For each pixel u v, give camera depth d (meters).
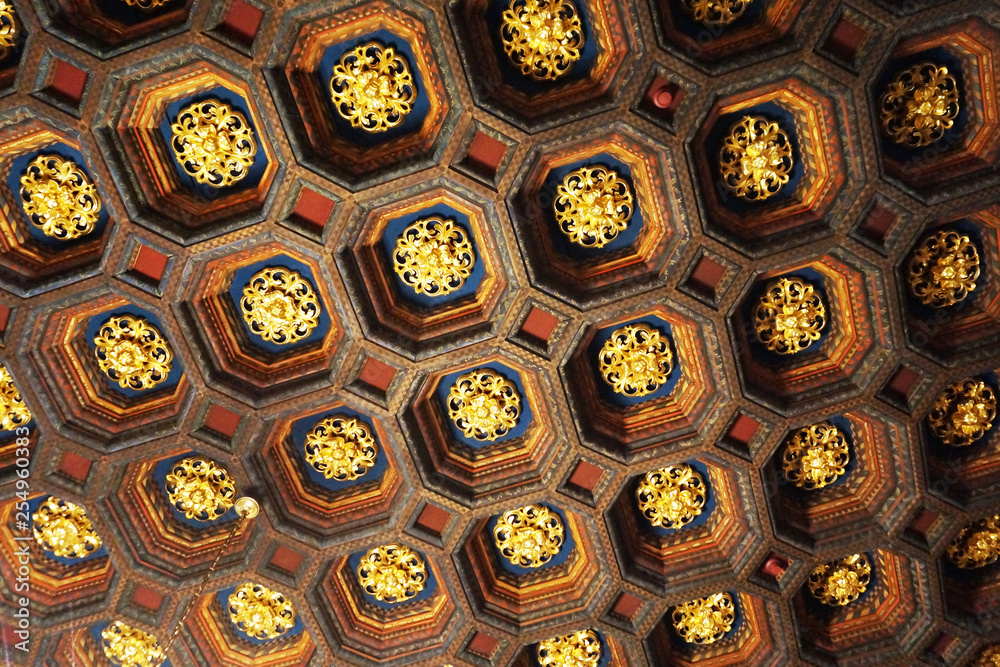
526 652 8.71
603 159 6.90
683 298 7.16
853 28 6.18
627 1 6.11
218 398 7.51
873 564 8.42
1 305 7.03
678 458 7.79
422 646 8.54
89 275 6.96
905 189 6.68
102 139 6.49
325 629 8.42
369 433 7.97
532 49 6.45
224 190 6.93
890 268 7.01
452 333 7.40
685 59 6.26
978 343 7.28
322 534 8.09
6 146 6.60
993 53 6.27
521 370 7.62
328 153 6.68
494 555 8.44
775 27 6.27
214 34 6.11
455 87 6.39
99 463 7.67
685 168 6.67
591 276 7.24
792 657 8.51
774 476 8.00
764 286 7.36
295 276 7.33
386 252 7.27
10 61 6.30
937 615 8.21
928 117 6.60
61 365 7.41
